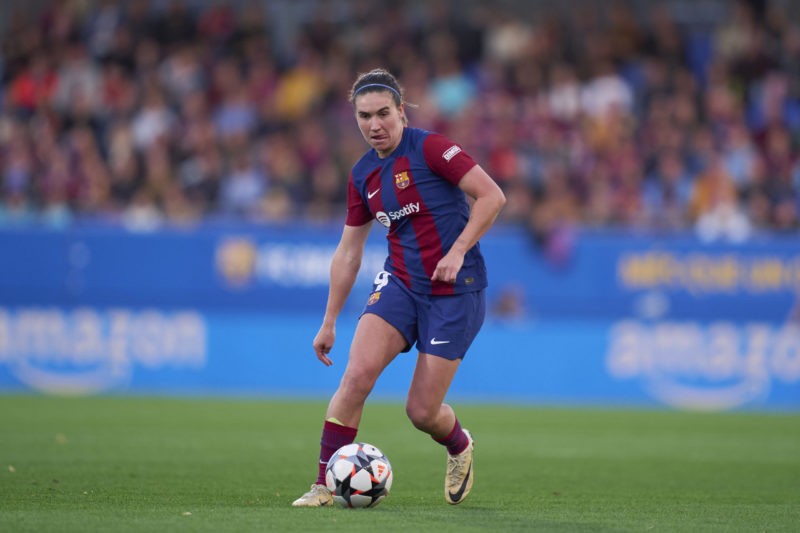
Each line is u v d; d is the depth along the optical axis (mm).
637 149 70125
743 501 23594
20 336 59656
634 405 57188
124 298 60375
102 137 72500
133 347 60031
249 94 74250
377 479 20188
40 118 73500
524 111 72312
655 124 71312
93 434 37312
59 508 20109
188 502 21406
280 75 75562
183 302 60594
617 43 77375
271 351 60250
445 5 84250
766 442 39312
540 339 59625
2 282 60031
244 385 60031
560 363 59438
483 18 79562
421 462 31219
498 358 59750
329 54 76312
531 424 45000
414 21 81750
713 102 73188
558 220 60625
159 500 21703
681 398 58469
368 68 75250
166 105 73188
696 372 58500
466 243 19703
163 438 36594
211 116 73438
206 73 76000
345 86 74750
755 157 69938
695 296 59719
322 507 20234
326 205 64875
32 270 60094
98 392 58875
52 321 59781
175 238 60438
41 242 60156
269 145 69312
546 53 76125
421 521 18594
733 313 59625
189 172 68625
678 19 84625
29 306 60000
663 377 58781
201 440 36250
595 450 35656
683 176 67688
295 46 79312
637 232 61750
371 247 59531
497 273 60375
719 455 34562
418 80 74062
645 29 81375
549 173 66750
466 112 71125
